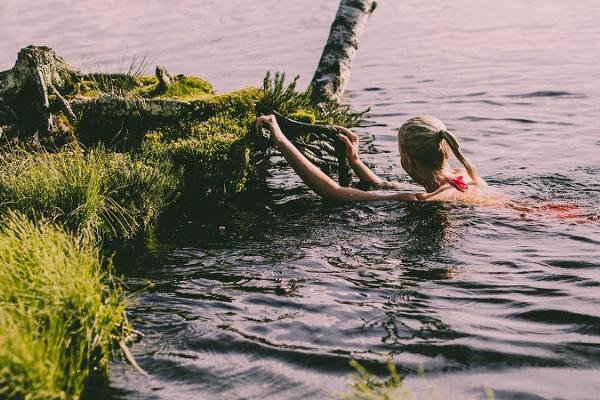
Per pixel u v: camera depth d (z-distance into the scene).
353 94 10.68
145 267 4.88
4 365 2.97
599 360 3.40
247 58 13.68
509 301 4.03
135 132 6.63
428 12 18.36
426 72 11.82
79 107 6.53
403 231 5.12
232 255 5.01
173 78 7.36
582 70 11.02
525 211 5.33
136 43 15.24
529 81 10.56
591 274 4.29
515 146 7.51
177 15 18.80
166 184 5.96
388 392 3.08
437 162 5.55
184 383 3.37
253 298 4.26
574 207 5.41
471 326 3.77
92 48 14.65
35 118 6.39
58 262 3.68
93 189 5.38
